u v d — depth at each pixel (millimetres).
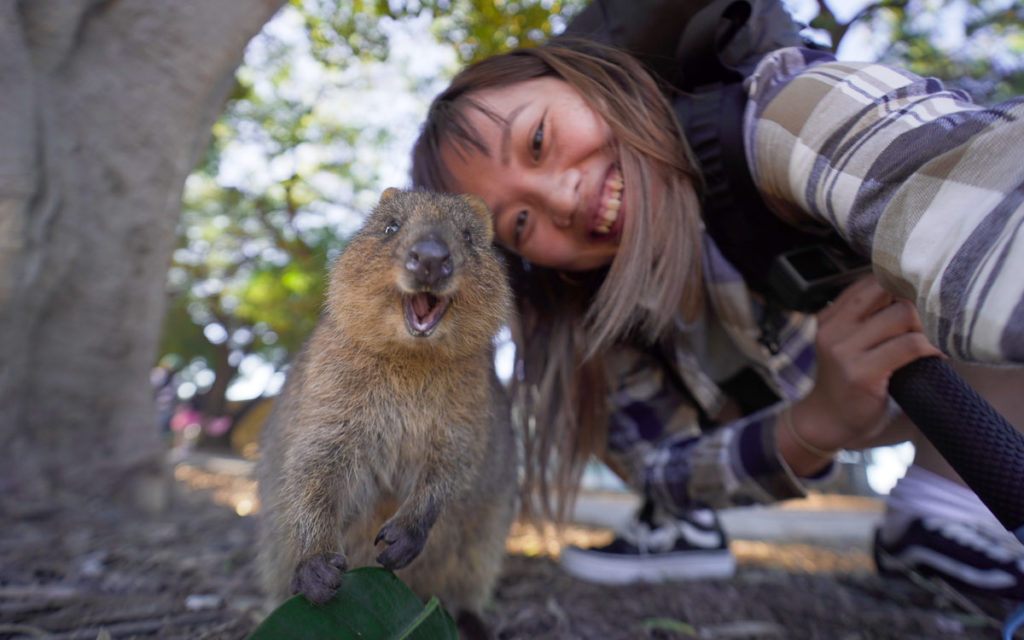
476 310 351
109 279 583
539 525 558
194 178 2529
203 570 463
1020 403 393
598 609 449
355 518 361
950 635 408
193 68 581
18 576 410
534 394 536
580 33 500
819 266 369
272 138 2156
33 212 525
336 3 989
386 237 354
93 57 545
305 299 2479
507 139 421
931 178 239
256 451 443
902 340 324
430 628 268
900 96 289
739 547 763
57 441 582
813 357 513
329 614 266
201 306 3029
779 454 418
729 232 402
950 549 446
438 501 339
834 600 484
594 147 422
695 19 414
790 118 327
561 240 450
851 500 1536
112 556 469
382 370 345
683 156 407
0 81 490
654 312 427
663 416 542
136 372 631
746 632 409
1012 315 205
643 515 570
